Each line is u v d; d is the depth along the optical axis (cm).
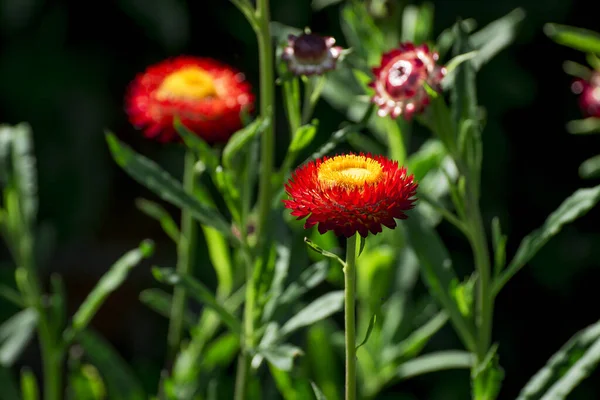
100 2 126
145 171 94
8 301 125
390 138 100
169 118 97
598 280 130
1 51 127
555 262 128
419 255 93
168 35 124
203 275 127
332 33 124
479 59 102
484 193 126
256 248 94
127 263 96
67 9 126
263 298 93
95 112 130
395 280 105
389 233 103
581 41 98
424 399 126
